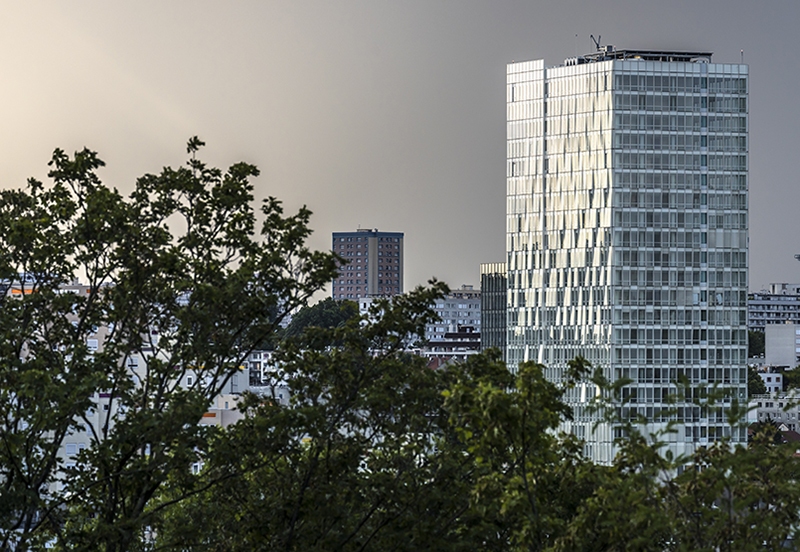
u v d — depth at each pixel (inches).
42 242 4788.4
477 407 3540.8
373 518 4736.7
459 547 4397.1
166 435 4439.0
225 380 4835.1
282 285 4854.8
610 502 3444.9
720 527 3326.8
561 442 4530.0
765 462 3464.6
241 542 4729.3
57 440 4586.6
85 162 4835.1
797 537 3363.7
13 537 4426.7
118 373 4672.7
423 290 4741.6
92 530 4562.0
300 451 4665.4
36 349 4822.8
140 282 4808.1
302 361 4778.5
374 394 4539.9
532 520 3627.0
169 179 4906.5
